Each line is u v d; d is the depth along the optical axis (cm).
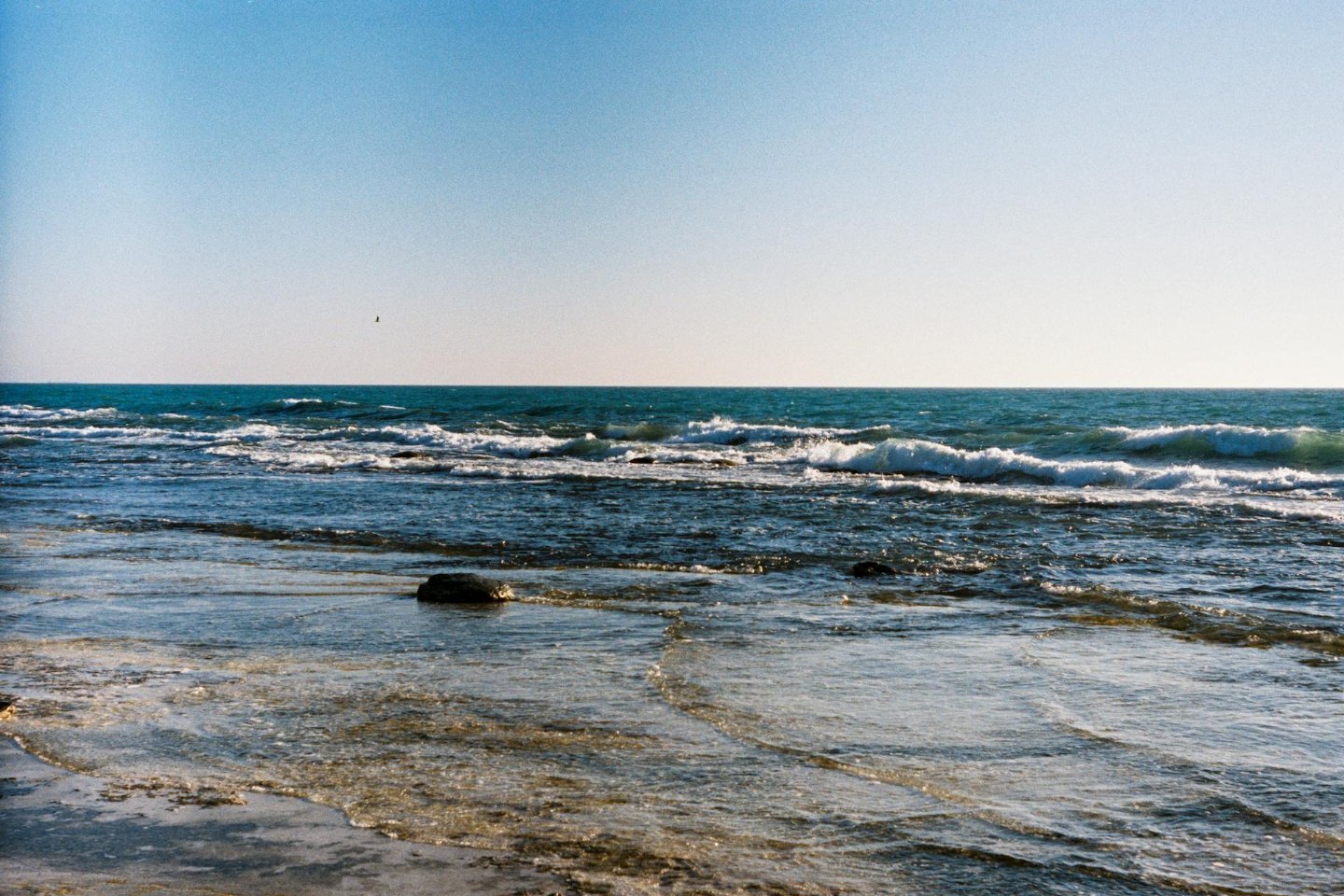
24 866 464
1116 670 809
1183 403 7088
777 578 1252
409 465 2961
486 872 456
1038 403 7606
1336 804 534
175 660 851
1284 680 776
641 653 867
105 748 628
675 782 568
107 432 4425
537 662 839
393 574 1287
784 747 627
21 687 766
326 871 457
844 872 459
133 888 441
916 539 1550
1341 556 1346
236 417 5881
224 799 544
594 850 479
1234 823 511
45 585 1209
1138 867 464
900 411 6419
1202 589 1151
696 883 446
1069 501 1920
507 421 5309
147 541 1584
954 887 445
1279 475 2212
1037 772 584
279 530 1689
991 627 972
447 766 594
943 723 673
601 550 1470
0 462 3181
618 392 17225
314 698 734
